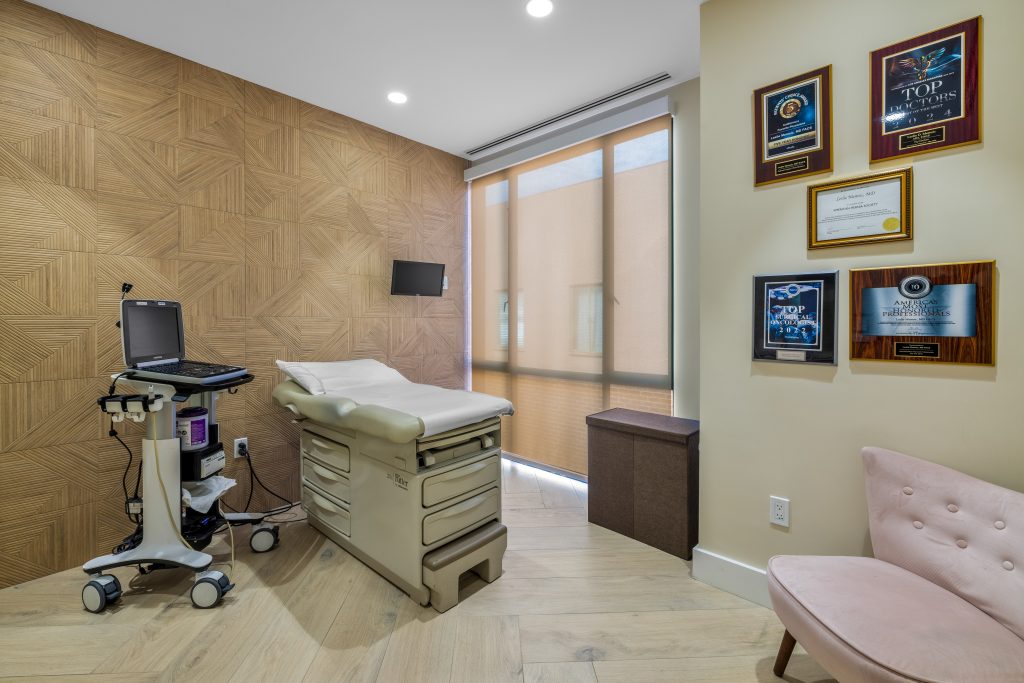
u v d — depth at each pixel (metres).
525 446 3.73
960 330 1.45
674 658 1.61
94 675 1.52
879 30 1.57
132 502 2.01
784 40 1.77
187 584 2.05
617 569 2.21
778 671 1.51
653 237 2.90
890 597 1.25
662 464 2.37
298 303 2.98
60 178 2.10
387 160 3.46
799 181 1.75
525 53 2.44
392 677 1.53
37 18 2.03
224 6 2.05
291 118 2.92
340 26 2.21
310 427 2.54
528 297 3.64
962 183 1.44
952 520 1.34
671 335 2.84
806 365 1.76
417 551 1.89
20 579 2.03
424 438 1.92
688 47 2.38
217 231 2.61
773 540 1.86
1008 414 1.39
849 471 1.67
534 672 1.55
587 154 3.24
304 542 2.46
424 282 3.59
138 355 1.98
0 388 1.97
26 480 2.04
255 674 1.54
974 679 1.00
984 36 1.39
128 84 2.29
